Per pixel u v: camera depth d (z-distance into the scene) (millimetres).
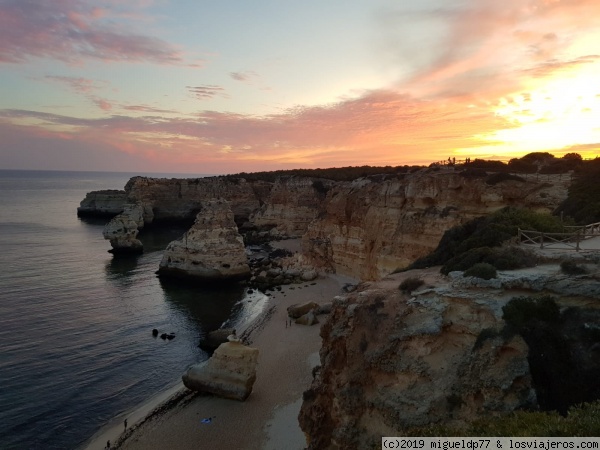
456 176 45812
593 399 12969
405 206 51344
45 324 42594
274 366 34281
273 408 28125
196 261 60438
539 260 18500
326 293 56094
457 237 26359
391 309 18016
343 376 18047
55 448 24297
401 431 15500
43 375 32312
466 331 16219
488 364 15016
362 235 60719
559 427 10664
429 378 15992
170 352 37562
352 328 18422
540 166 52156
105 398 29719
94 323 43750
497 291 16562
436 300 17281
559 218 29812
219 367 29938
